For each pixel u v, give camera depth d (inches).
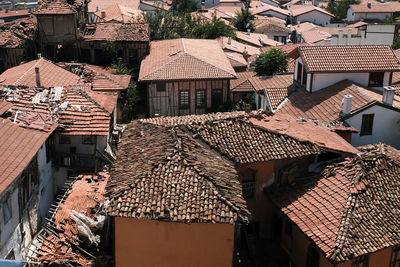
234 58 2025.1
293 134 904.9
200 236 674.2
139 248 682.8
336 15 4284.0
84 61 1812.3
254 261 826.2
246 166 849.5
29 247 826.2
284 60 1733.5
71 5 1840.6
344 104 1110.4
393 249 737.0
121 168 773.3
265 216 887.7
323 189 799.7
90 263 747.4
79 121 1026.1
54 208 984.9
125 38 1752.0
